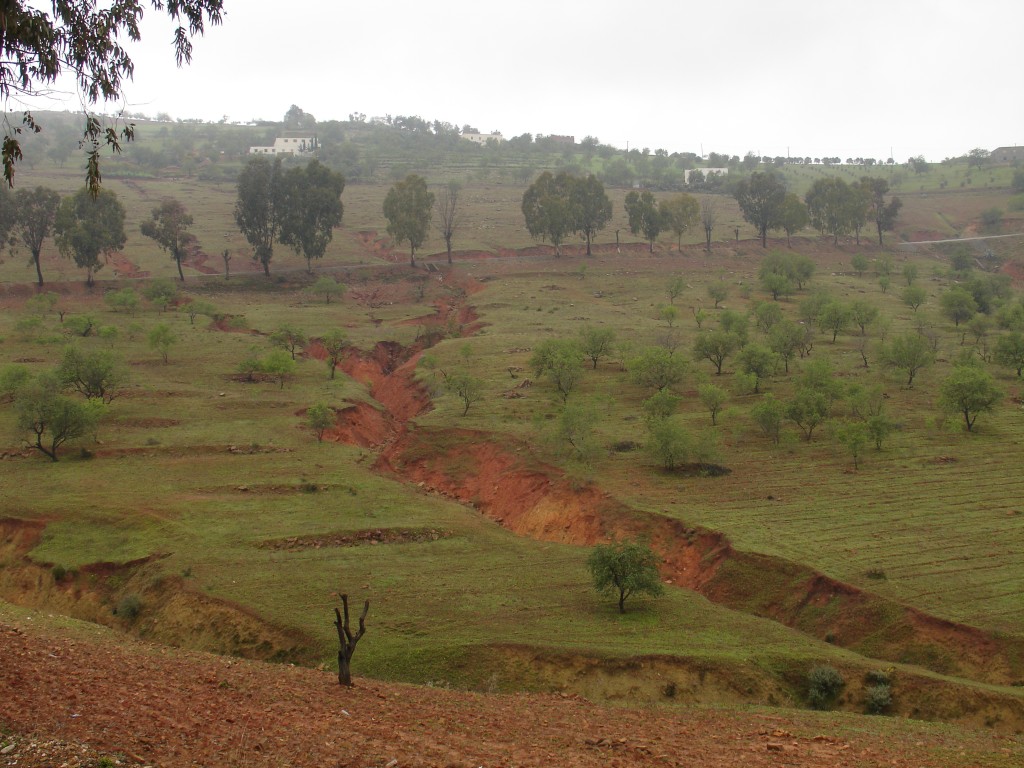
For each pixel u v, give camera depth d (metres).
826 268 141.62
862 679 28.19
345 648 21.44
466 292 119.44
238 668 22.58
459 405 66.31
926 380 73.25
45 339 81.12
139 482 48.66
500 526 46.59
